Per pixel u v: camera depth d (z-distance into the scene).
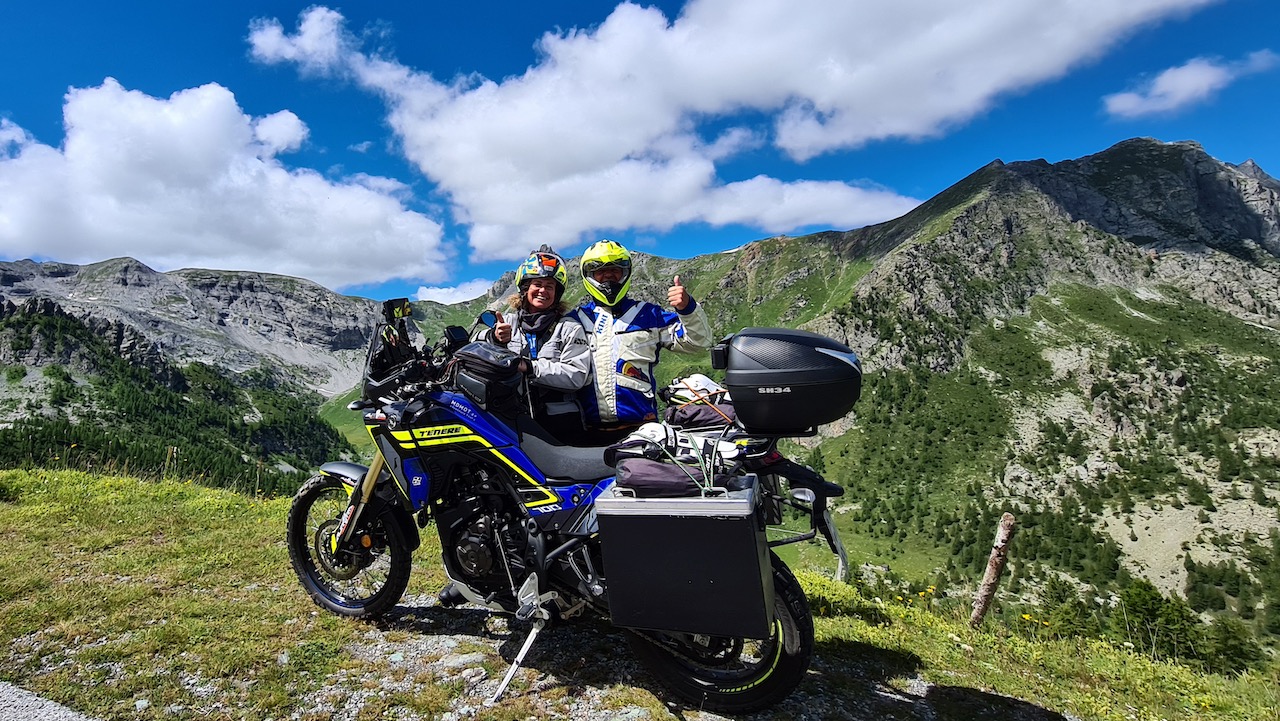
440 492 4.11
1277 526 131.75
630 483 3.37
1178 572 124.25
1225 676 6.38
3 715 3.29
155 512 7.25
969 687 4.64
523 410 4.07
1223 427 180.50
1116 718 4.59
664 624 3.40
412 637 4.41
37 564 5.38
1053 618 7.29
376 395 4.25
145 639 4.09
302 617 4.62
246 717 3.40
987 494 166.75
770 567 3.50
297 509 4.92
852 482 183.75
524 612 3.70
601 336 4.43
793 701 3.98
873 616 6.36
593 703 3.72
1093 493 158.38
